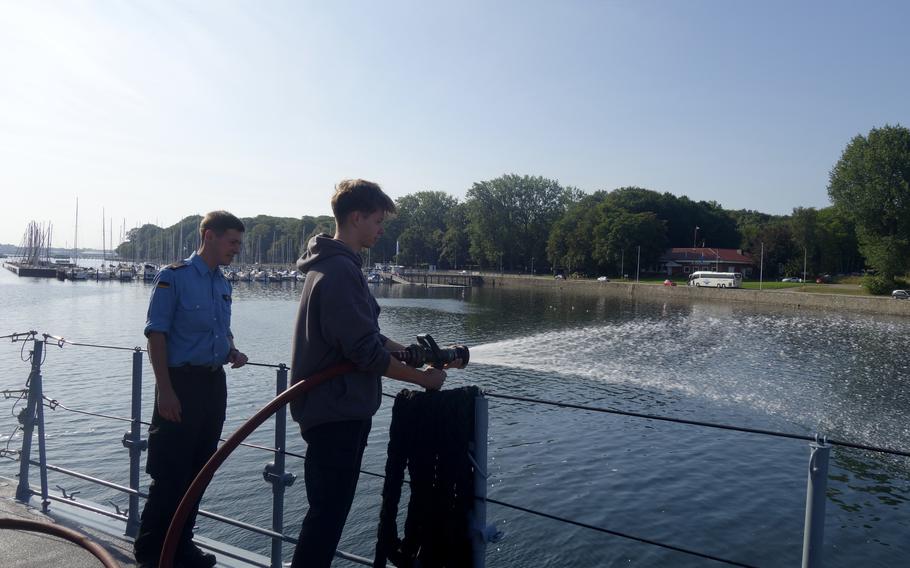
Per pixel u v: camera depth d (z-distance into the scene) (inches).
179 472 131.8
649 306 2716.5
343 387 95.4
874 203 2615.7
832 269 3816.4
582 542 443.8
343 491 97.3
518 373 1112.2
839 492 564.1
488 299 3181.6
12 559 135.9
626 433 712.4
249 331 1660.9
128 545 145.9
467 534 98.7
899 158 2586.1
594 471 591.2
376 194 102.5
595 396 935.0
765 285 3494.1
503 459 621.3
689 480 573.0
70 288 3223.4
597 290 3727.9
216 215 138.9
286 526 433.4
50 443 599.2
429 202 5703.7
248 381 889.5
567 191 5088.6
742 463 621.3
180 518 95.7
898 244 2527.1
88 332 1535.4
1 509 165.9
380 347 92.2
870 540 467.5
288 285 4192.9
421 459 99.0
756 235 4357.8
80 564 134.5
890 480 594.6
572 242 4281.5
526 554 428.8
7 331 1507.1
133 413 154.8
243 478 512.7
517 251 4879.4
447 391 100.3
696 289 3093.0
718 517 496.1
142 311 2036.2
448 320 2118.6
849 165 2741.1
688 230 4901.6
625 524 481.4
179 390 132.6
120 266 4077.3
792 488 559.2
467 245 5310.0
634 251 4067.4
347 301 91.6
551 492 540.4
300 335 97.7
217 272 142.5
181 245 4970.5
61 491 180.7
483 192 4881.9
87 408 737.0
